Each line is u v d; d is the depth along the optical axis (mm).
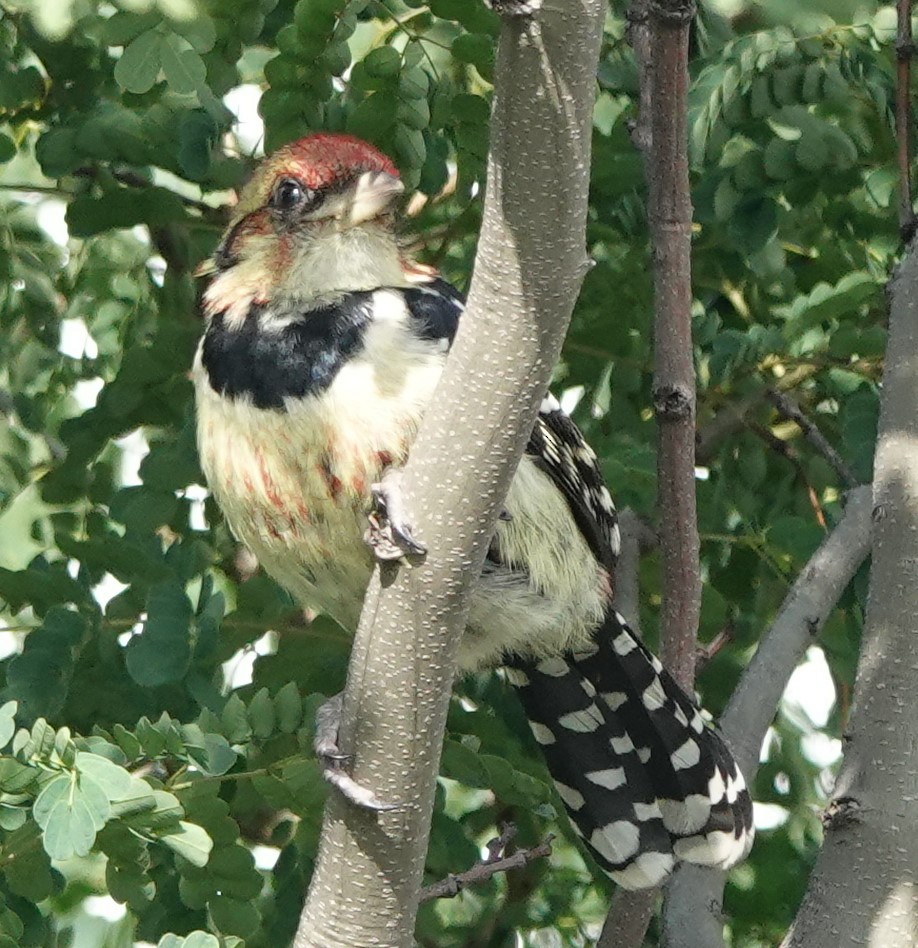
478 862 10281
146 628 9242
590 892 11719
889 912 8750
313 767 8781
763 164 10508
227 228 10008
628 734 10008
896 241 11438
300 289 9023
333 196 9172
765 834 11531
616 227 11336
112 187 10938
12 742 8023
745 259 11188
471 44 9797
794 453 11242
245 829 10688
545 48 6266
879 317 11148
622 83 10812
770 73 10273
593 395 11391
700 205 10938
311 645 10336
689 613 9711
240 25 9742
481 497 7090
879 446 9383
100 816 7723
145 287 11859
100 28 9148
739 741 10016
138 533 10156
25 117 11117
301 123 10008
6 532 11742
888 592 9109
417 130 10086
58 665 9492
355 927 7656
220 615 9422
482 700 11016
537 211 6605
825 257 11477
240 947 8516
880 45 10375
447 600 7211
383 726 7391
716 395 11117
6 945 8664
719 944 9719
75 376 11828
